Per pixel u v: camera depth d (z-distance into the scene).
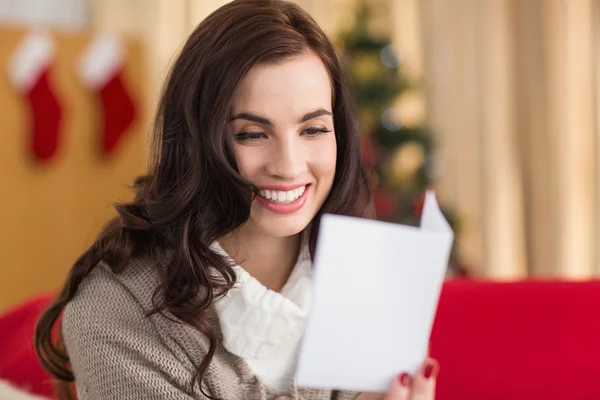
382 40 3.51
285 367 1.21
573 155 4.28
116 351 1.14
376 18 4.05
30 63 3.56
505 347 1.46
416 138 3.52
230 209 1.09
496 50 4.31
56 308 1.25
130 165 3.86
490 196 4.34
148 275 1.17
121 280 1.17
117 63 3.78
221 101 1.04
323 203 1.21
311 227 1.21
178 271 1.13
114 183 3.83
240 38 1.04
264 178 1.07
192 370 1.16
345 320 0.95
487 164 4.33
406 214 3.47
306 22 1.10
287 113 1.04
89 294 1.18
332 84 1.16
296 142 1.07
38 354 1.29
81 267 1.20
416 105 4.29
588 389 1.43
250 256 1.21
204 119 1.07
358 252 0.92
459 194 4.36
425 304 0.97
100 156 3.79
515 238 4.39
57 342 1.30
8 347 1.62
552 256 4.32
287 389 1.21
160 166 1.15
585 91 4.25
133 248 1.18
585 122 4.27
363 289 0.94
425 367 1.00
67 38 3.71
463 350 1.46
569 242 4.29
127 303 1.16
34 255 3.65
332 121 1.11
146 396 1.12
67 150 3.71
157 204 1.13
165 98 1.14
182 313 1.12
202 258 1.12
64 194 3.71
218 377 1.17
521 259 4.39
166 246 1.17
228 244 1.19
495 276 4.36
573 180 4.29
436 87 4.34
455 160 4.35
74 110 3.73
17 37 3.58
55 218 3.69
